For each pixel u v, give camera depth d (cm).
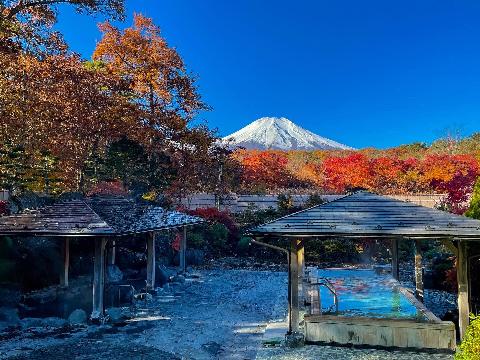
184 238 1955
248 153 4884
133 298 1389
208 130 3278
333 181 3775
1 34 1844
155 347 964
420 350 852
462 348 529
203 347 969
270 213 2794
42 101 2230
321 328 909
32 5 1905
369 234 911
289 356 845
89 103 2456
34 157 2231
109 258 1697
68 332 1079
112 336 1049
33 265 1414
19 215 1309
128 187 2777
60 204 1373
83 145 2497
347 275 1551
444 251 2125
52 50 2172
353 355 838
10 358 879
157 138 3031
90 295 1388
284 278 1920
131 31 3105
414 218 973
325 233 922
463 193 3125
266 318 1241
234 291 1636
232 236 2594
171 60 3139
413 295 1202
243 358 895
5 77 2127
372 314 1005
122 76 2973
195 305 1402
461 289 915
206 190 3198
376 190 3541
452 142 5388
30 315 1219
